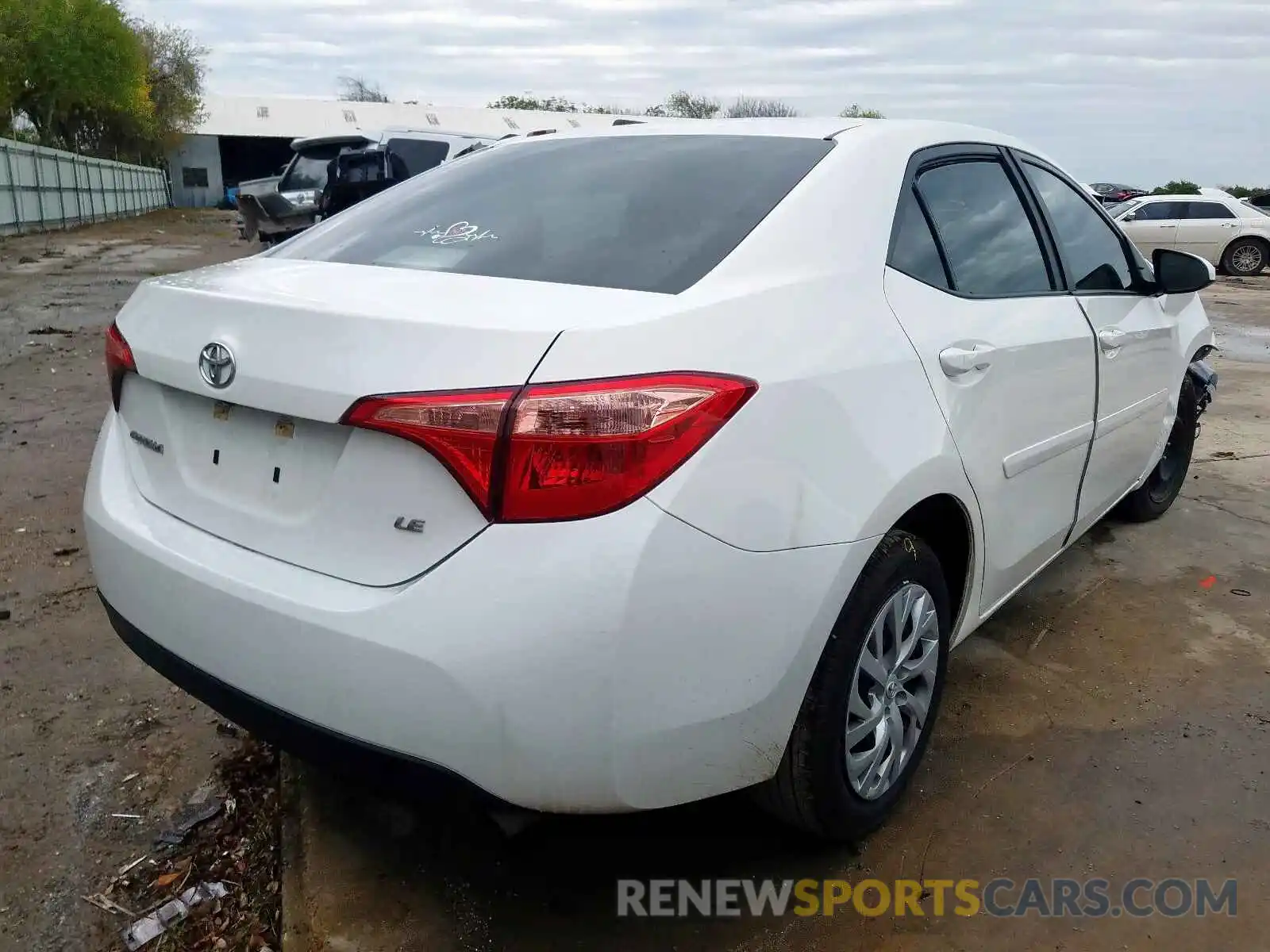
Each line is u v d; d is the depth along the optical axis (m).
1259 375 8.48
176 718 2.91
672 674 1.72
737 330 1.88
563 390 1.64
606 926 2.13
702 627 1.74
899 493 2.09
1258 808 2.55
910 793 2.58
